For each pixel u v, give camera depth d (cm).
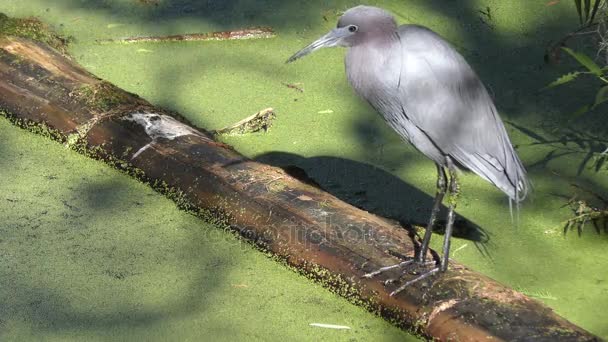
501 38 537
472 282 353
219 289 378
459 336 337
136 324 361
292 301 372
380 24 361
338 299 373
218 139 465
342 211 389
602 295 377
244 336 356
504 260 396
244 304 371
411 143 380
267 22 550
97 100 453
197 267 388
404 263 364
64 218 412
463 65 367
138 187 431
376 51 362
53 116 455
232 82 505
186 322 362
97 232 405
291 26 548
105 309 368
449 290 351
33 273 383
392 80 361
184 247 398
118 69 511
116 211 417
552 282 384
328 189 434
